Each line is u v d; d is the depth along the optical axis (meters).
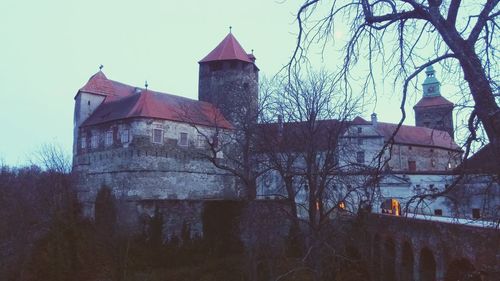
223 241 50.41
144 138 50.88
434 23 5.42
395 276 32.81
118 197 51.16
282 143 33.19
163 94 56.75
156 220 50.25
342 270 31.22
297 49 6.06
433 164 69.75
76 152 58.16
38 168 78.62
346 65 6.03
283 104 32.88
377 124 63.94
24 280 45.69
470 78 5.31
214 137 46.16
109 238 47.09
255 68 69.38
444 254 25.41
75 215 54.12
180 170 53.00
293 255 34.41
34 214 55.94
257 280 34.38
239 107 44.50
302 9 5.88
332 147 30.53
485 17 5.34
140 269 45.91
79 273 45.28
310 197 30.45
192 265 48.34
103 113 56.69
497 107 5.16
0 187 58.72
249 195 35.28
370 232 31.52
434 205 44.09
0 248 50.50
